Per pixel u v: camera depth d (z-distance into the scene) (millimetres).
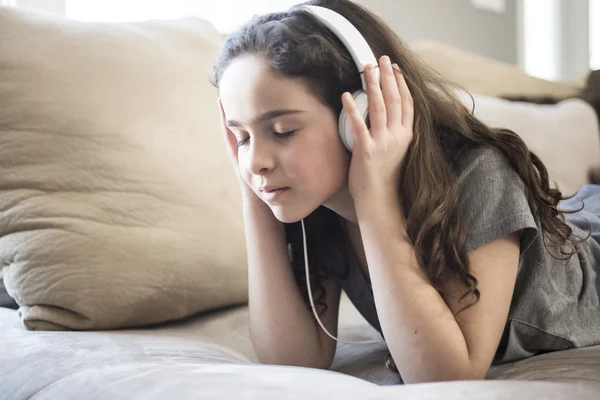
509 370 916
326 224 1149
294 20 891
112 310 1145
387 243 895
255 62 872
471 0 3105
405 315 869
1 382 885
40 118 1209
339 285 1206
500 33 3271
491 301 893
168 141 1295
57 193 1188
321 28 898
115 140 1234
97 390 739
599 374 748
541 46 3543
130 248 1180
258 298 1104
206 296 1259
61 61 1256
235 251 1306
